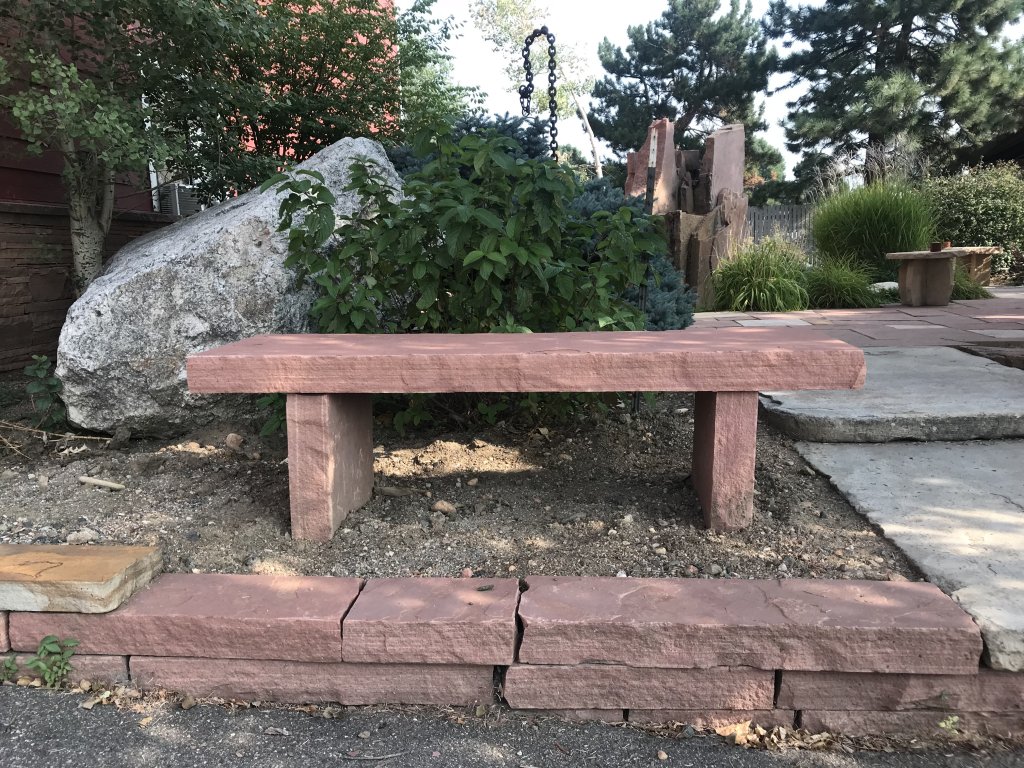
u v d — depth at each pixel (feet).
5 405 14.10
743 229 33.12
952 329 19.71
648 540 8.46
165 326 11.75
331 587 7.51
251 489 10.04
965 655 6.38
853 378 7.66
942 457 10.44
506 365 7.75
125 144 13.79
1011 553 7.71
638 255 11.62
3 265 16.69
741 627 6.56
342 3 24.71
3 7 13.52
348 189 11.05
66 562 7.50
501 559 8.14
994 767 6.17
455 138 18.19
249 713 6.99
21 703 7.02
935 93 73.05
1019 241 42.88
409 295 12.32
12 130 17.44
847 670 6.52
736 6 101.71
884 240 33.83
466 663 6.89
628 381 7.78
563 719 6.87
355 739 6.59
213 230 12.41
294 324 12.51
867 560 7.85
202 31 15.39
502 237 10.07
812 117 78.43
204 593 7.43
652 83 104.01
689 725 6.81
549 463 11.01
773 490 9.59
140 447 12.12
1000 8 73.67
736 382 7.80
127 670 7.27
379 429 12.39
